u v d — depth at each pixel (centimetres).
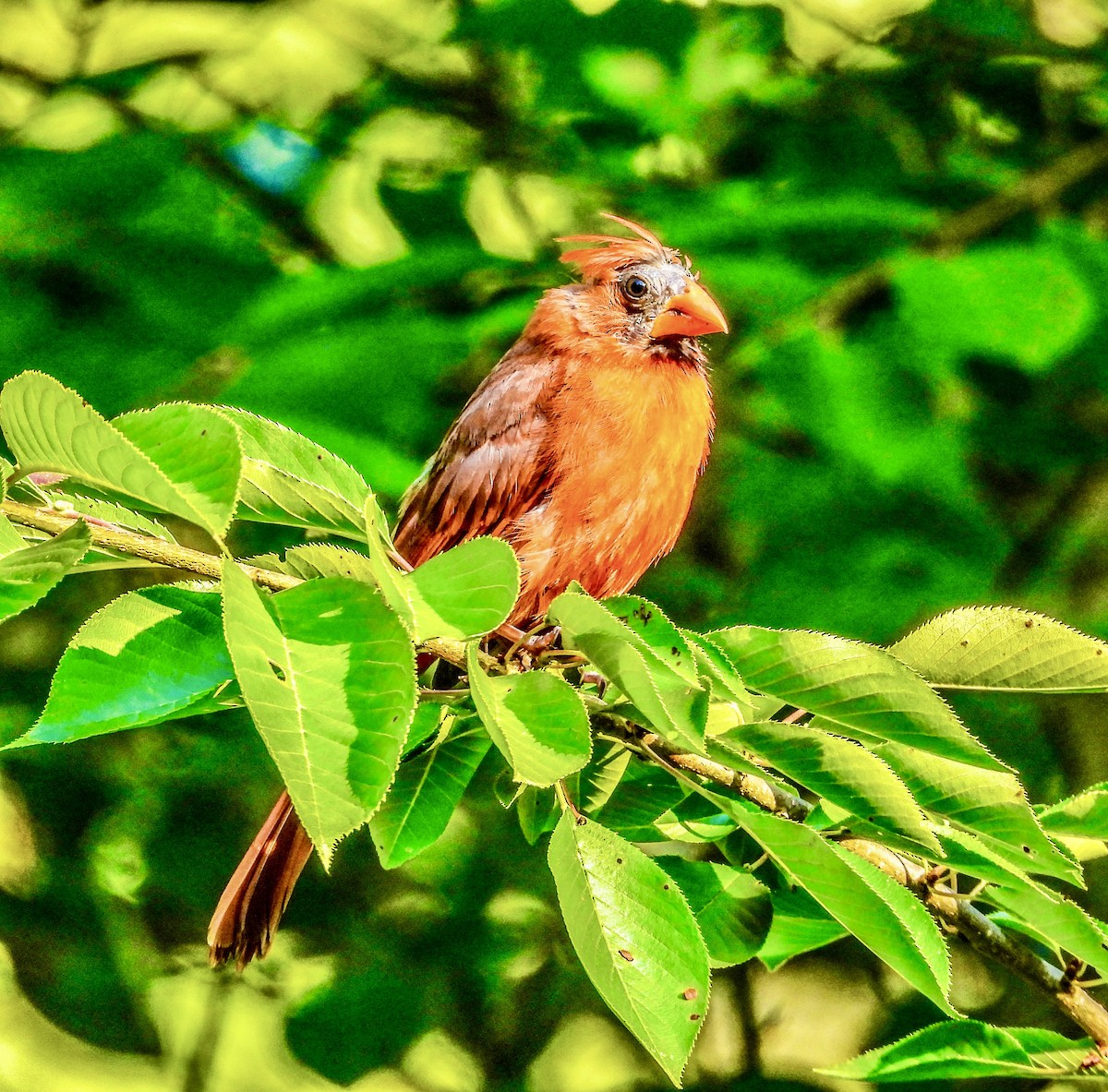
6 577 284
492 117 1009
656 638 350
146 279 972
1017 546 975
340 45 1003
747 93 978
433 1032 969
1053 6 987
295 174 996
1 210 967
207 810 1002
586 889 353
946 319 887
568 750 308
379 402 926
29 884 992
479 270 973
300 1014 976
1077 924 412
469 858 985
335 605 285
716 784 444
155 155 991
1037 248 909
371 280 956
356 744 260
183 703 342
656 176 1000
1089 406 963
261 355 931
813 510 935
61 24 1043
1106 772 981
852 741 360
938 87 1001
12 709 999
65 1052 963
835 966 1056
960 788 381
